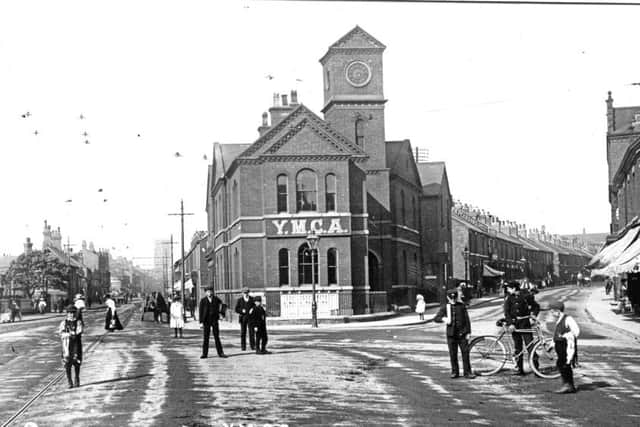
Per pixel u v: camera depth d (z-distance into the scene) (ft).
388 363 66.03
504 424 37.63
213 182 215.51
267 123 197.98
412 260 210.38
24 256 304.30
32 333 137.80
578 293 273.33
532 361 55.36
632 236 131.75
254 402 44.91
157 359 73.72
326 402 44.73
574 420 38.50
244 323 81.35
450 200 257.75
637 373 57.21
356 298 160.66
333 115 183.73
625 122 219.00
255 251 157.89
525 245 447.83
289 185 156.04
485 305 210.38
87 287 486.79
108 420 40.04
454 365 54.90
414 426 37.32
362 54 184.55
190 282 233.96
